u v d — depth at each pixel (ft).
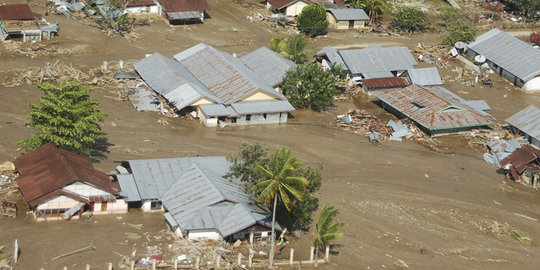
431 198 294.05
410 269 237.66
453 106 369.30
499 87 438.81
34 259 219.00
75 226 240.94
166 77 374.43
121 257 224.33
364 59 428.15
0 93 350.84
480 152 348.38
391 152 337.93
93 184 245.65
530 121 360.28
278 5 524.93
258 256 234.99
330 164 316.81
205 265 224.12
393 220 271.90
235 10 535.19
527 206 296.30
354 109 388.37
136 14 495.41
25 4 437.99
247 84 368.07
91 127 281.13
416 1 607.78
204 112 343.67
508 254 254.88
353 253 244.83
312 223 261.65
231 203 246.88
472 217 280.72
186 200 247.70
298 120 366.84
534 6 556.92
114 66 398.21
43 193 239.30
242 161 279.90
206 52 409.90
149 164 267.18
